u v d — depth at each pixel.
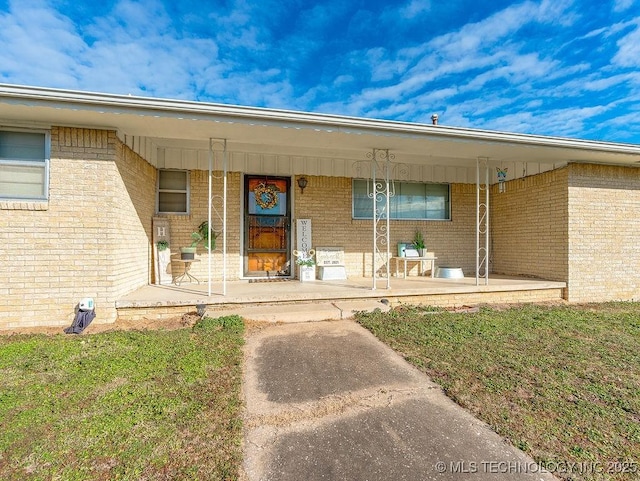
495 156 6.84
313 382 3.19
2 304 4.64
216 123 4.91
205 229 7.36
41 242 4.76
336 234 8.20
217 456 2.09
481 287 6.66
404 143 5.97
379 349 4.05
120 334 4.39
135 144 5.86
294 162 7.93
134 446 2.15
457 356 3.81
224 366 3.45
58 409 2.57
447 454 2.16
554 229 7.32
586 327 4.99
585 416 2.58
